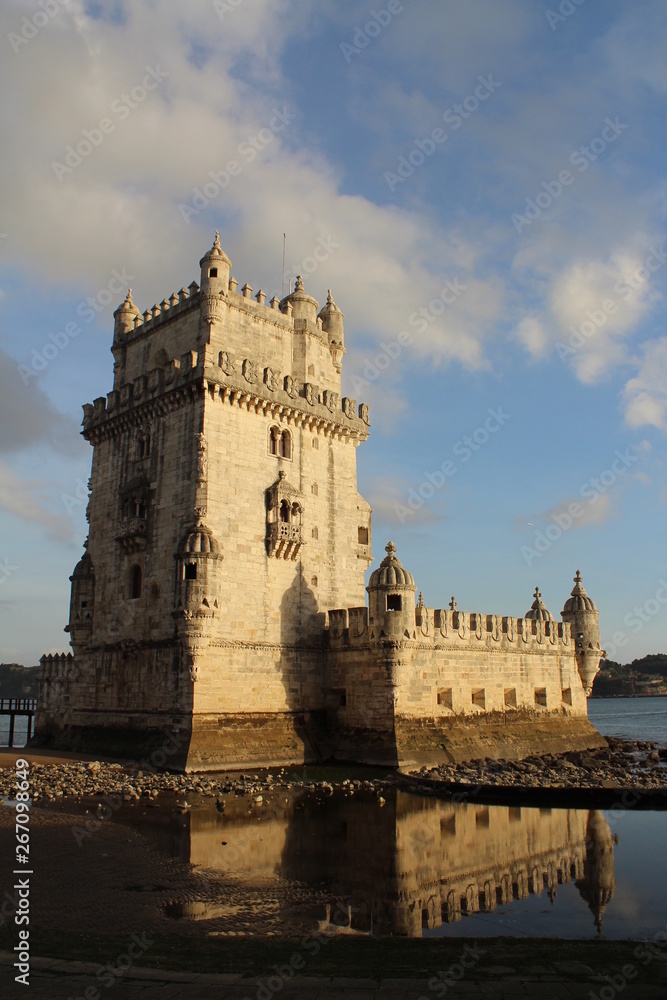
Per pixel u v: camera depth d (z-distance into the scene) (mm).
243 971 13070
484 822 31750
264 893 21141
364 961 14242
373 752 46031
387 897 21062
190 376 48000
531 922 19156
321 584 52688
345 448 57000
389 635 46812
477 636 54125
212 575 44562
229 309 51625
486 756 50219
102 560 53844
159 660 46406
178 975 12570
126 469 53156
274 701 47656
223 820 30391
